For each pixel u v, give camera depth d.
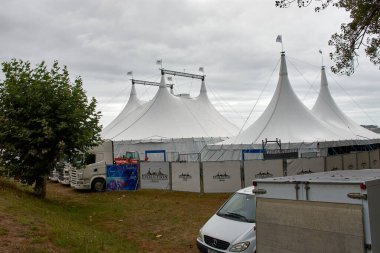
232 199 9.47
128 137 39.28
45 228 8.78
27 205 12.04
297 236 5.76
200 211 15.22
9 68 16.20
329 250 5.37
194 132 40.53
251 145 27.80
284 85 31.86
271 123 29.94
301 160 20.34
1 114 15.63
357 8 12.81
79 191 22.81
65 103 16.02
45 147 15.90
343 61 13.81
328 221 5.39
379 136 37.94
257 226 6.34
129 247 9.62
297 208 5.77
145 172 22.06
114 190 22.30
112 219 13.84
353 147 34.06
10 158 15.97
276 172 19.78
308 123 29.89
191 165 20.45
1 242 7.26
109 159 23.25
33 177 16.36
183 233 11.66
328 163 21.75
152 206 16.69
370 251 4.98
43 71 16.59
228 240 7.89
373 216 5.08
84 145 16.75
